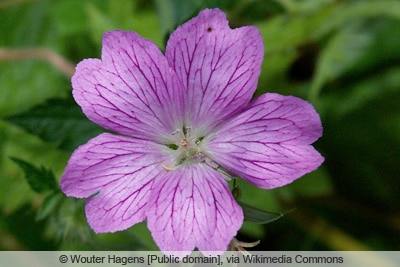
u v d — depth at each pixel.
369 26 0.22
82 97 0.17
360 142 0.22
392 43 0.22
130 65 0.17
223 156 0.18
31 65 0.23
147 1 0.22
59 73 0.23
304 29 0.21
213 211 0.17
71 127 0.19
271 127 0.17
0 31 0.23
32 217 0.22
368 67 0.22
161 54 0.17
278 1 0.22
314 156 0.17
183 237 0.17
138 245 0.20
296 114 0.17
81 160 0.17
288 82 0.22
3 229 0.22
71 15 0.22
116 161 0.17
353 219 0.22
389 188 0.22
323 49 0.22
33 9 0.23
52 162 0.21
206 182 0.17
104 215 0.17
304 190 0.21
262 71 0.21
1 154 0.22
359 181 0.22
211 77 0.17
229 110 0.17
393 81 0.22
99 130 0.19
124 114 0.17
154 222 0.17
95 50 0.23
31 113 0.19
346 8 0.21
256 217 0.17
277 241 0.22
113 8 0.22
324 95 0.22
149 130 0.18
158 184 0.17
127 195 0.17
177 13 0.21
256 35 0.17
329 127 0.22
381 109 0.22
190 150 0.18
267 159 0.17
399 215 0.22
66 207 0.19
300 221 0.22
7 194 0.22
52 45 0.23
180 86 0.17
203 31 0.17
